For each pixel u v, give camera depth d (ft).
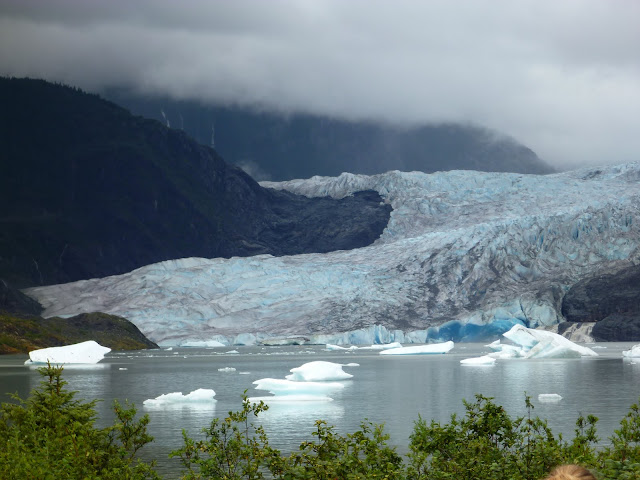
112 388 239.09
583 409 160.66
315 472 50.29
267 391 222.89
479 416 59.72
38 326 551.18
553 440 55.93
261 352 574.56
